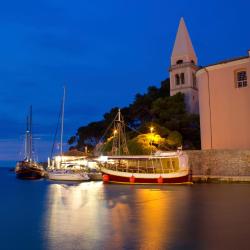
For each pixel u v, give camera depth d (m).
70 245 10.71
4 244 11.20
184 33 75.44
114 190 32.41
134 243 10.78
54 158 71.06
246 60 38.09
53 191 33.56
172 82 73.31
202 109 41.97
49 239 11.68
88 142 87.62
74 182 49.03
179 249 10.03
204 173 36.59
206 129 41.12
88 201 23.31
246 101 37.97
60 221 15.16
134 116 73.25
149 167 41.84
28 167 63.81
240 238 11.38
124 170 43.41
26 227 14.04
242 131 38.06
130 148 50.28
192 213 16.84
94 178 52.16
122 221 14.77
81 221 14.99
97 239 11.39
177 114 60.44
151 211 17.78
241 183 33.94
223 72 39.84
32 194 30.59
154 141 51.72
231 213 16.72
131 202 22.12
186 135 58.44
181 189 31.25
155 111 63.19
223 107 39.56
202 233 12.15
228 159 35.09
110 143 59.00
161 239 11.27
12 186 42.69
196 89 73.62
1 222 15.37
